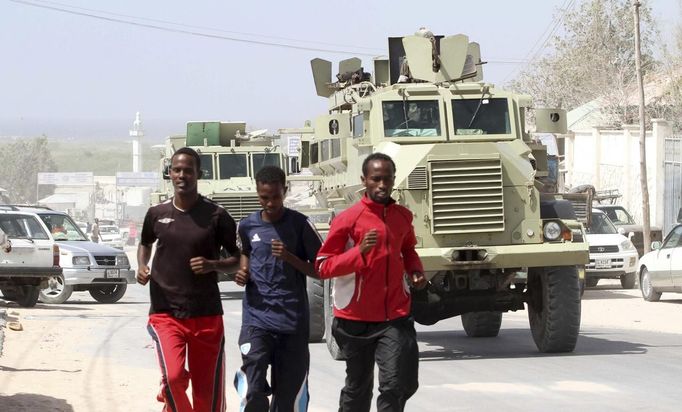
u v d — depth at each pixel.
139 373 13.09
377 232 7.82
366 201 7.99
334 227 8.00
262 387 8.00
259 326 8.12
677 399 10.85
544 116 15.84
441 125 15.31
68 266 25.34
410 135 15.26
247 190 29.81
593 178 46.38
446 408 10.53
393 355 7.83
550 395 11.23
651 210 40.31
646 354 14.84
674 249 24.14
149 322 8.18
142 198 118.25
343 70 18.36
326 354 15.25
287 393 8.19
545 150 15.85
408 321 8.02
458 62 15.87
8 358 14.09
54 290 25.48
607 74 54.97
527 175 14.66
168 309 8.11
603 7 56.09
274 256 8.12
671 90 47.25
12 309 22.97
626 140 43.06
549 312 14.62
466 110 15.42
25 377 12.30
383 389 7.83
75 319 20.91
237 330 19.17
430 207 14.38
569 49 56.50
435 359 14.77
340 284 8.00
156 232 8.11
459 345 16.83
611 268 28.36
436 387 11.92
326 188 18.38
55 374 12.70
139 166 140.50
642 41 55.69
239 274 8.17
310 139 20.16
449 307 14.80
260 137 31.27
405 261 8.20
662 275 24.45
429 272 14.41
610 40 56.06
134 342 16.86
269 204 8.19
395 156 14.67
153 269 8.16
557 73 56.75
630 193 42.50
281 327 8.10
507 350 15.82
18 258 22.38
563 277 14.59
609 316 21.88
